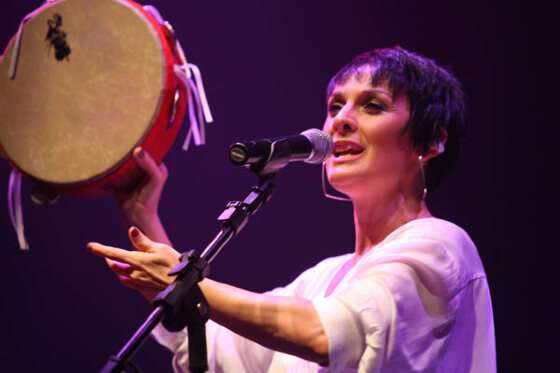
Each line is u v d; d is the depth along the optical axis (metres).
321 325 2.79
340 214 7.34
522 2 6.99
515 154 6.89
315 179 7.39
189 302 2.42
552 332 6.56
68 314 7.44
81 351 7.39
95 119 3.04
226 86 7.64
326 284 3.61
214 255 2.55
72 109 3.08
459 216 6.91
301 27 7.64
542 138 6.84
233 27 7.68
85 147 3.04
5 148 3.14
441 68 3.69
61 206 7.57
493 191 6.88
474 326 3.15
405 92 3.48
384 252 3.07
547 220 6.73
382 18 7.42
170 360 7.21
